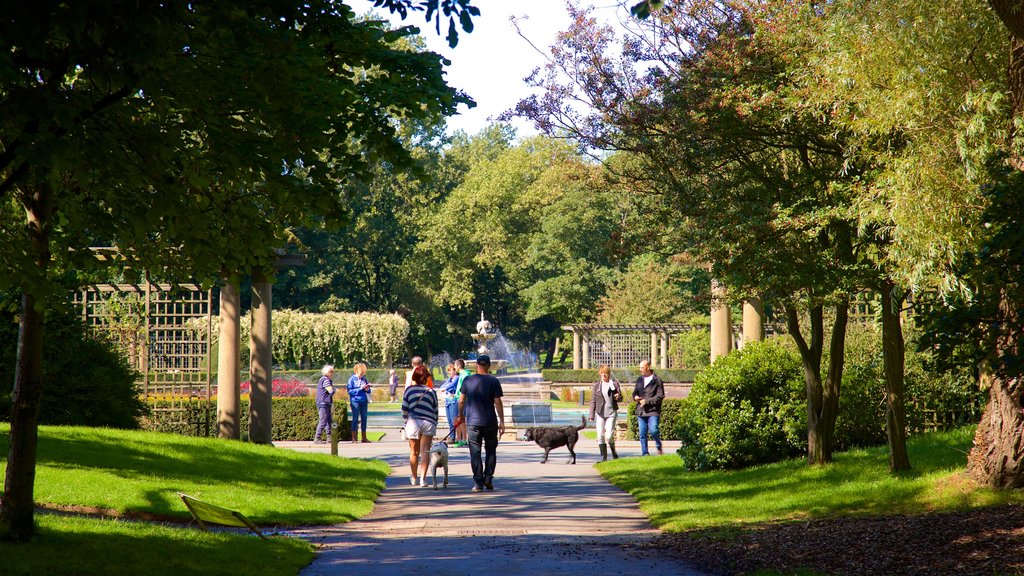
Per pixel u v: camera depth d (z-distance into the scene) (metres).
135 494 11.55
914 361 16.14
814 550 8.59
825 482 12.98
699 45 12.54
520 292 77.75
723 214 12.23
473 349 86.69
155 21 5.93
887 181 10.27
